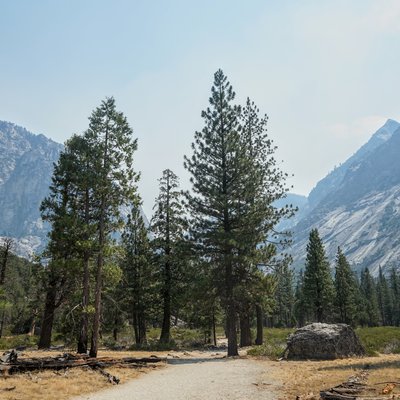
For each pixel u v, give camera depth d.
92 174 24.19
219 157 30.20
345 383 13.09
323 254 65.31
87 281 24.42
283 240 29.17
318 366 19.64
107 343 39.38
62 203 27.47
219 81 31.34
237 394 12.84
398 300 119.50
